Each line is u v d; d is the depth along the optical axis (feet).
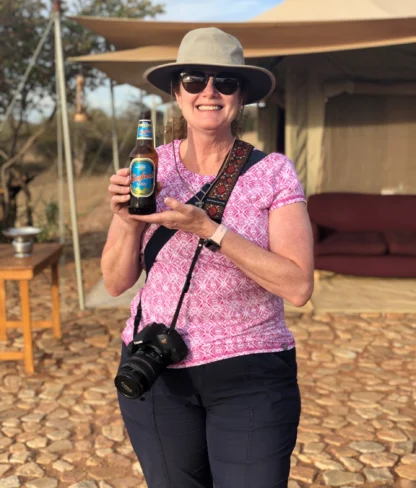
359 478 9.53
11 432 11.22
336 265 20.88
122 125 48.37
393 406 12.12
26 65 28.32
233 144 5.41
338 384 13.25
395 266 20.54
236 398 5.15
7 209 27.81
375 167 24.68
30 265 13.70
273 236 5.18
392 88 22.71
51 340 16.21
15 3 27.53
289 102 22.44
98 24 16.33
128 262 5.46
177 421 5.28
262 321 5.30
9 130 30.14
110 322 17.71
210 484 5.61
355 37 15.81
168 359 5.06
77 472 9.85
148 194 4.90
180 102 5.69
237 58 5.30
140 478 9.66
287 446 5.12
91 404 12.38
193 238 5.15
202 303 5.18
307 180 23.59
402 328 17.06
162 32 16.79
